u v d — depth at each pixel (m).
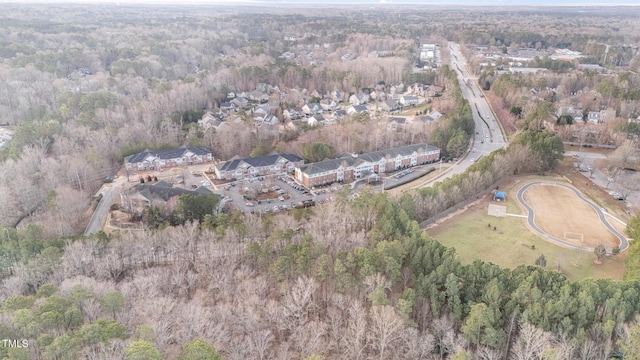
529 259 109.19
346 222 112.12
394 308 80.88
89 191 149.38
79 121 190.62
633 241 108.31
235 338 76.38
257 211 130.38
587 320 75.81
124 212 133.25
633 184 149.12
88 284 82.94
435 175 165.88
